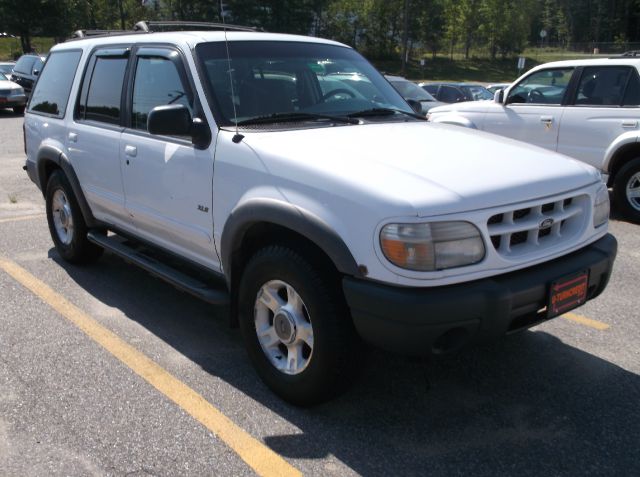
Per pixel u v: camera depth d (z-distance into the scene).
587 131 7.89
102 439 3.16
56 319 4.62
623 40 83.62
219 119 3.73
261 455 3.05
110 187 4.73
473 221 2.87
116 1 50.41
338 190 2.99
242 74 3.99
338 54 4.67
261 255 3.41
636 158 7.50
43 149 5.53
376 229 2.83
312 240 3.05
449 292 2.82
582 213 3.41
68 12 46.22
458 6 62.75
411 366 3.96
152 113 3.56
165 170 4.05
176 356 4.07
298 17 54.88
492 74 59.12
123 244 5.00
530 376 3.85
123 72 4.62
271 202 3.22
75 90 5.24
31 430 3.23
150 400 3.53
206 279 4.45
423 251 2.78
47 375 3.79
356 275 2.92
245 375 3.82
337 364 3.14
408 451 3.09
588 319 4.73
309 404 3.38
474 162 3.26
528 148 3.71
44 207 8.16
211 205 3.72
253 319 3.56
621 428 3.31
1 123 18.08
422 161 3.20
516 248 3.09
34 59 23.20
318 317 3.12
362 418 3.37
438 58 64.25
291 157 3.26
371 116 4.20
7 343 4.21
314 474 2.92
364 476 2.91
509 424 3.34
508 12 62.31
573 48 68.38
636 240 6.92
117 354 4.07
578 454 3.08
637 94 7.48
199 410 3.43
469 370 3.92
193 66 3.92
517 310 3.00
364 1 61.00
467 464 3.00
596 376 3.86
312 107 4.13
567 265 3.22
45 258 6.03
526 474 2.93
